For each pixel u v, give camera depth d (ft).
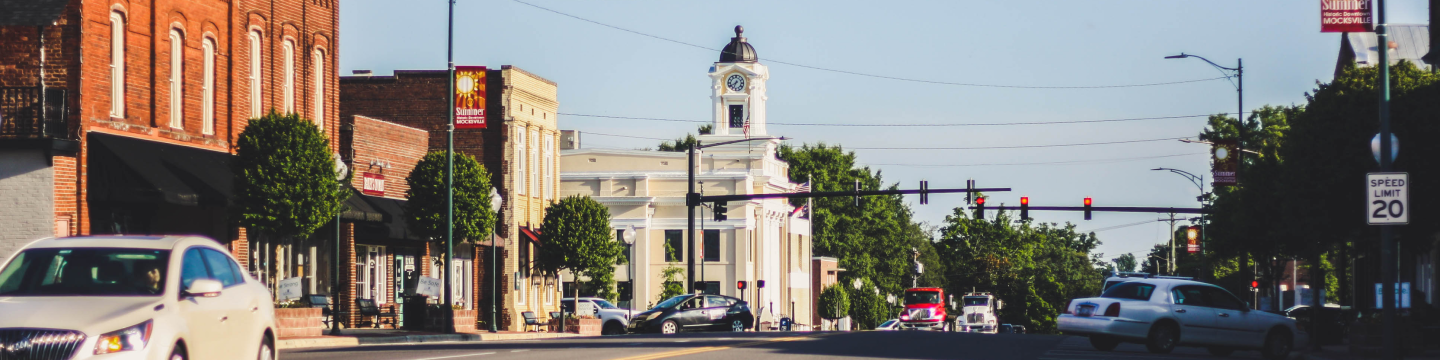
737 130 298.35
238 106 116.26
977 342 100.22
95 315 40.88
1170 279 92.68
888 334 113.19
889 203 383.86
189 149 107.76
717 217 176.35
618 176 264.11
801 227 315.37
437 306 123.65
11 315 40.34
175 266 44.60
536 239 177.47
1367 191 66.23
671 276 253.03
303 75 128.98
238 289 48.55
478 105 128.47
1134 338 89.81
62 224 92.79
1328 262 230.48
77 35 94.73
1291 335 93.20
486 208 138.41
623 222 262.67
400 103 174.91
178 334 42.34
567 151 276.62
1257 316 92.02
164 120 106.01
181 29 108.58
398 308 143.74
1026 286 407.03
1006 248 411.13
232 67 115.34
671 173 268.00
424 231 135.74
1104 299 91.40
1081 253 560.61
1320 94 113.91
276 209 102.37
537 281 183.62
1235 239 147.54
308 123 105.50
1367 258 165.78
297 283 100.53
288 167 102.68
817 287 331.57
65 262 44.52
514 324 172.14
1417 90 102.68
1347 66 115.96
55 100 93.45
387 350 79.10
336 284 106.73
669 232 268.21
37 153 92.53
